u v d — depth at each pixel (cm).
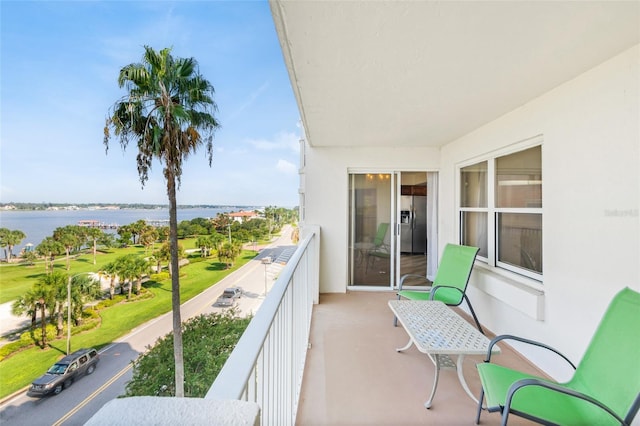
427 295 314
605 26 143
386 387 207
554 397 144
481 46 161
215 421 40
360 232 455
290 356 157
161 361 589
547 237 227
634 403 116
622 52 169
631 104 166
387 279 455
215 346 605
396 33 148
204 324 670
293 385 168
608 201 179
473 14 132
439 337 196
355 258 455
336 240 440
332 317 340
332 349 263
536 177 252
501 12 131
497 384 151
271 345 106
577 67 188
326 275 441
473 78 203
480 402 173
